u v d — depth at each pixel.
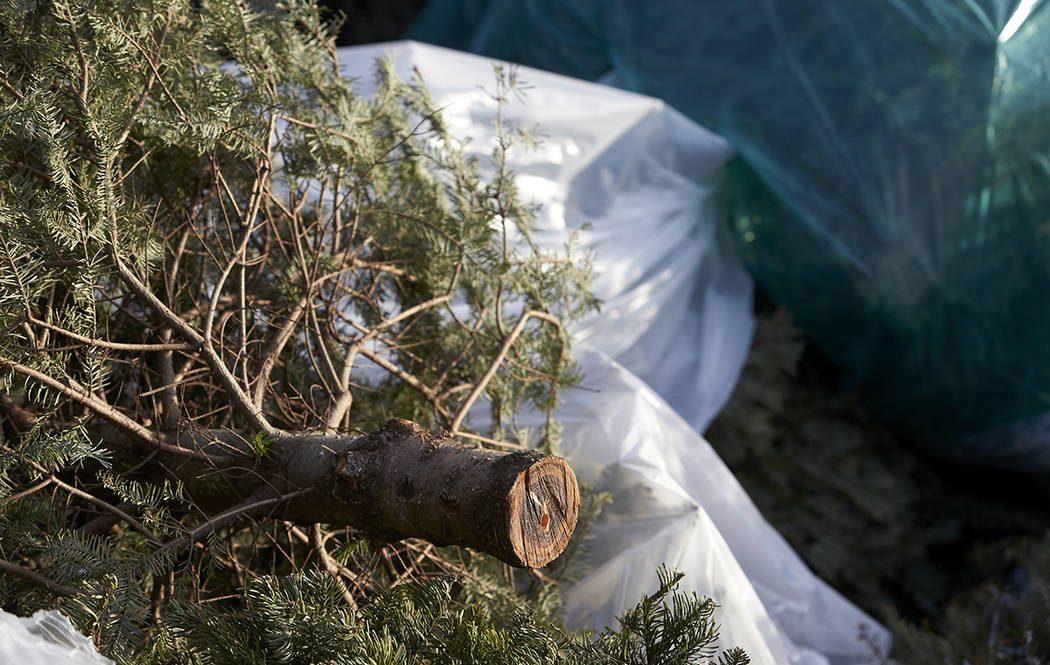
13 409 1.07
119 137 0.97
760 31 2.57
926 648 1.85
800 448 2.71
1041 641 1.79
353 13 4.24
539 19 3.06
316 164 1.24
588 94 2.36
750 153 2.60
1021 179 2.28
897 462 2.86
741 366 2.63
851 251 2.53
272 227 1.22
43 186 1.10
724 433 2.61
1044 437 2.57
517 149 2.21
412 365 1.42
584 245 2.29
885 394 2.84
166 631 0.85
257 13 1.18
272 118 1.11
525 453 0.84
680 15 2.70
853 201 2.48
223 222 1.31
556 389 1.42
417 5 4.28
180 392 1.18
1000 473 2.96
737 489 1.85
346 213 1.43
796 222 2.61
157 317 1.17
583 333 2.27
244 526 1.08
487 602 1.16
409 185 1.37
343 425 1.16
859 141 2.44
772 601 1.84
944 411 2.69
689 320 2.63
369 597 0.99
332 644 0.80
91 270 0.92
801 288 2.75
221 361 1.00
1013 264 2.33
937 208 2.38
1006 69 2.24
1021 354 2.42
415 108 1.44
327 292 1.37
